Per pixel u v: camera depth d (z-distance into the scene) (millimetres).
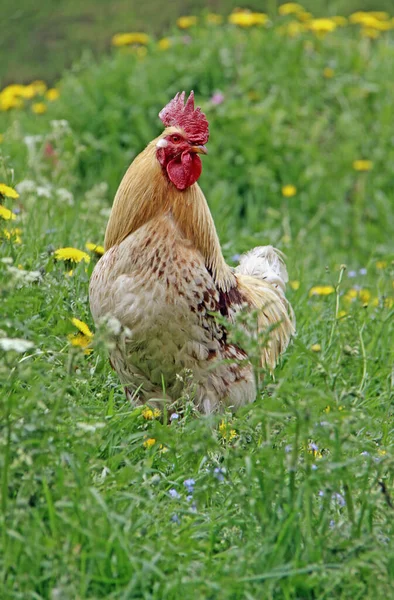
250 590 5523
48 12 27906
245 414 7102
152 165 7668
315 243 17047
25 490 5691
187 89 19203
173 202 7641
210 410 7914
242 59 19891
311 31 21297
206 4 28562
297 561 5629
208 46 20172
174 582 5410
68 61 25188
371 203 17984
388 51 20688
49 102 20250
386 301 11352
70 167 14477
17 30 26906
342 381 7844
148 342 7578
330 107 19422
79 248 11055
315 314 10977
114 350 7766
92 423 6707
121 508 6066
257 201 17625
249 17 20172
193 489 6531
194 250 7738
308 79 19609
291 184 17906
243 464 6359
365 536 5785
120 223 7773
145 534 5891
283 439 7492
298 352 8539
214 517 6227
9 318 6422
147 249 7480
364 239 17297
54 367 7434
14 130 17125
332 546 5793
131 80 19328
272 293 9297
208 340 7656
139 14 28062
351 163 18312
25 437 5852
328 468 5797
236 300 8398
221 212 17125
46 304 8828
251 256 10039
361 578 5816
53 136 14531
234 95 19062
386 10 28172
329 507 6105
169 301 7434
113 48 25234
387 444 8000
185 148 7609
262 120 18359
